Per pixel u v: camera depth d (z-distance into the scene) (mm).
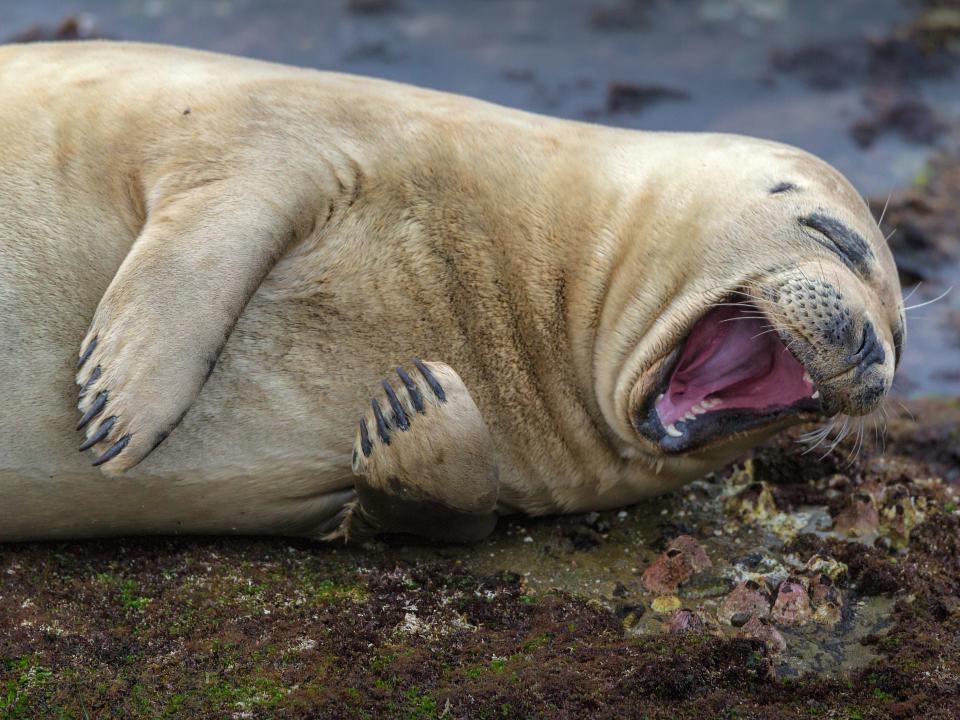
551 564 20906
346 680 17516
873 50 44156
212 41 40750
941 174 37531
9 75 21203
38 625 18109
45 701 16812
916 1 47375
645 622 19672
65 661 17484
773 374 21125
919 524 22656
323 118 20625
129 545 20172
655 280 20844
